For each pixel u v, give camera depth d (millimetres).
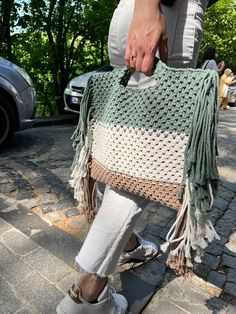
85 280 1386
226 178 3449
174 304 1734
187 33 1241
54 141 4625
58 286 1811
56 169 3402
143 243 1957
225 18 16531
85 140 1386
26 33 9336
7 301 1706
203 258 2127
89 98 1347
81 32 10188
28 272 1897
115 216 1317
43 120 6469
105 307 1442
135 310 1677
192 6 1237
